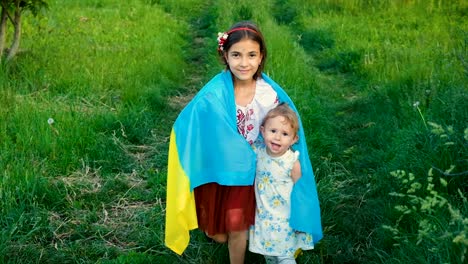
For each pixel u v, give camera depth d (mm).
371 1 13281
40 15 9031
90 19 12055
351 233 4465
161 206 4992
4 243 4219
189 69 9711
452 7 12203
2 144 5773
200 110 3678
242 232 3775
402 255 3738
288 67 8172
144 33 11211
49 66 8180
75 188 5250
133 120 6766
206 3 15078
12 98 6750
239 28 3658
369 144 6297
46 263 4223
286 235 3736
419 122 5371
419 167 4613
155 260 4180
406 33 10625
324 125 6621
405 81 7441
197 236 4398
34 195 4965
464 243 2994
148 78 8344
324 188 5078
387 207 4516
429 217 3977
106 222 4820
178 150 3689
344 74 9242
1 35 7953
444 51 8258
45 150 5738
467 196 4258
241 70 3668
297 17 12984
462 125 4621
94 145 6031
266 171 3723
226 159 3635
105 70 8328
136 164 5906
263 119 3705
